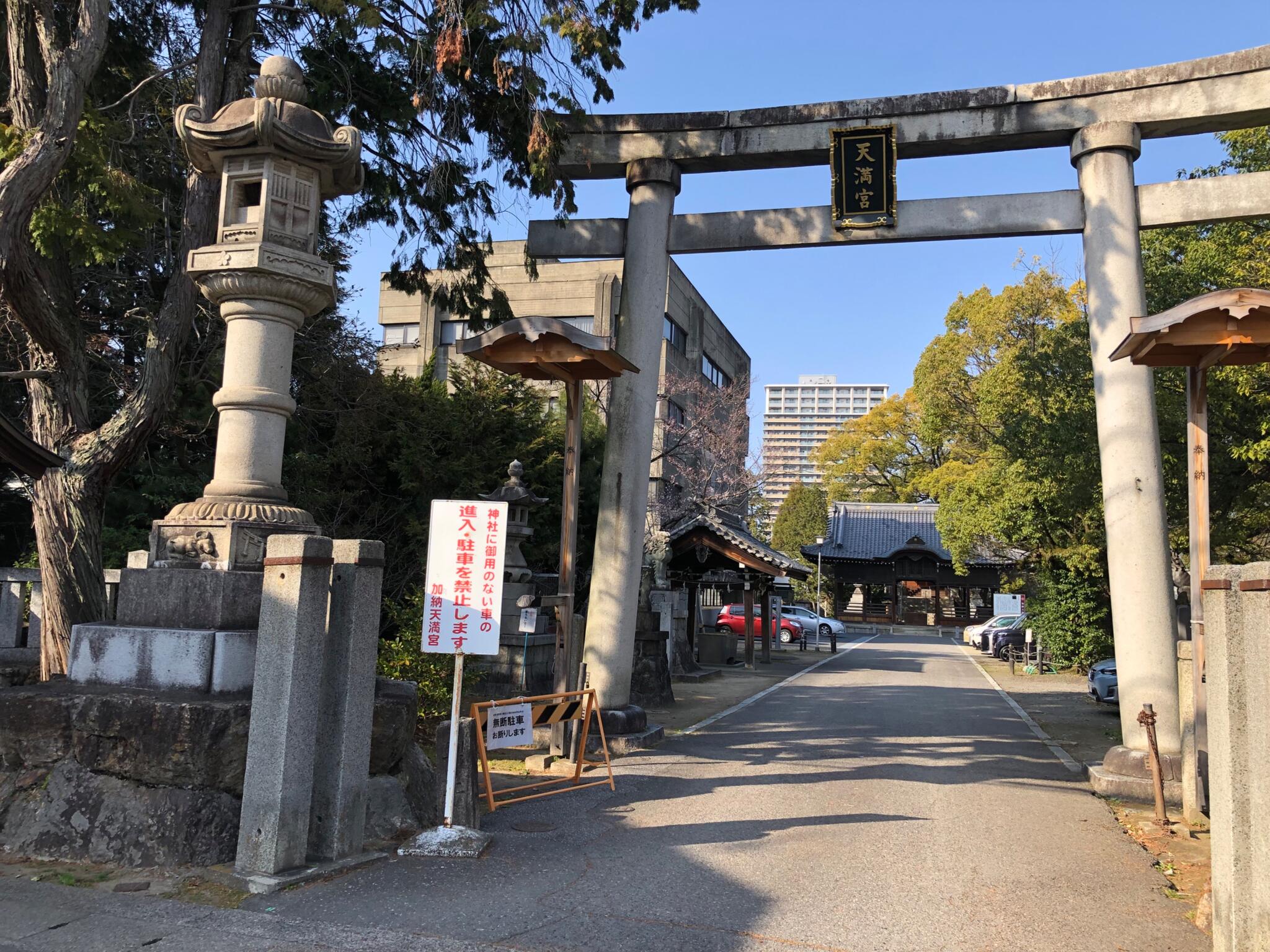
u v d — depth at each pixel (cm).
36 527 852
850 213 1046
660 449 2867
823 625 3678
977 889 561
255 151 668
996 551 2834
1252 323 703
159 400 888
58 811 562
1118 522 912
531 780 855
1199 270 1302
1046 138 1018
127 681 622
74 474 851
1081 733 1263
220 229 675
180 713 550
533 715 777
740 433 2830
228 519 636
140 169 1137
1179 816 773
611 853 616
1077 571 1958
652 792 814
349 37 991
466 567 634
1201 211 952
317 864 543
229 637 601
